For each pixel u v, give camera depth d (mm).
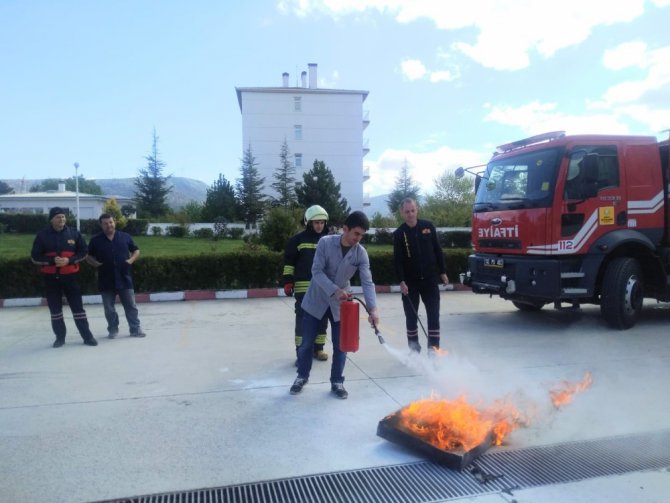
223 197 49344
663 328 7445
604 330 7355
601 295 7285
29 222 34531
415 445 3453
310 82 63656
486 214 7840
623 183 7152
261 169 61562
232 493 2979
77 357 6000
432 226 5680
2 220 34281
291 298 10711
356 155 63094
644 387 4852
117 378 5172
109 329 7055
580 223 6883
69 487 3014
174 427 3914
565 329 7488
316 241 5762
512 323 7996
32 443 3621
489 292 7844
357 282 11828
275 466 3297
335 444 3627
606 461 3377
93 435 3760
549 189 6844
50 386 4910
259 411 4254
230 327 7766
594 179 6730
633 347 6367
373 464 3334
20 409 4293
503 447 3594
